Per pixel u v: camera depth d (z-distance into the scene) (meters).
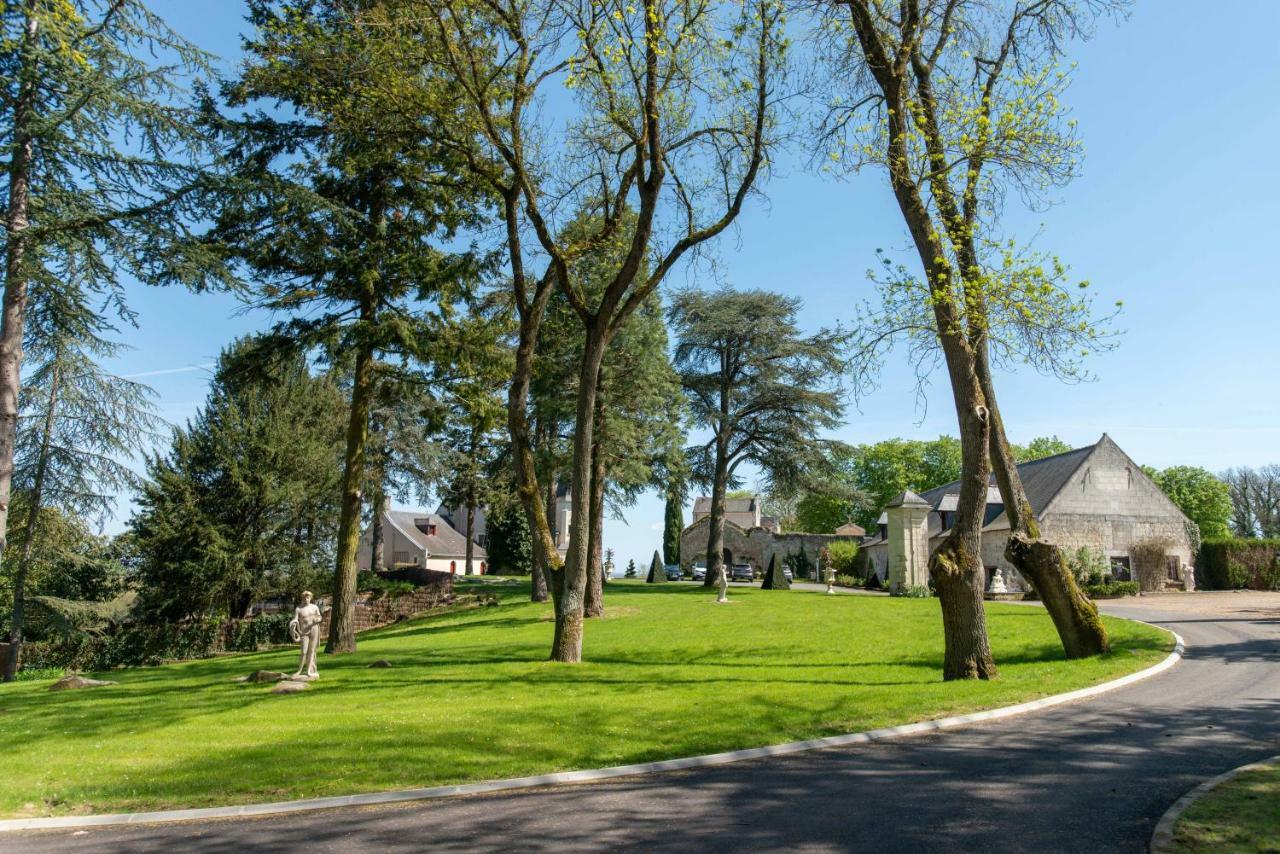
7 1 12.84
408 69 15.72
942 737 9.07
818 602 30.78
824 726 9.71
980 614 13.07
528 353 16.86
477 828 6.37
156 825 7.00
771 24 14.71
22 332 14.74
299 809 7.27
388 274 19.67
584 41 14.31
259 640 32.31
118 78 14.60
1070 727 9.32
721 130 16.31
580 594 16.12
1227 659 14.61
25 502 25.19
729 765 8.20
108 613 29.91
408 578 45.38
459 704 11.62
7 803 7.62
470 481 46.94
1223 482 70.25
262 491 32.72
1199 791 6.48
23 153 14.42
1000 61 15.93
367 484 38.66
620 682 13.31
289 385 35.31
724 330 39.06
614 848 5.74
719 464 40.72
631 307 16.39
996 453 15.98
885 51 14.09
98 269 15.06
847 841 5.69
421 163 19.17
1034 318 12.80
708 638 19.77
